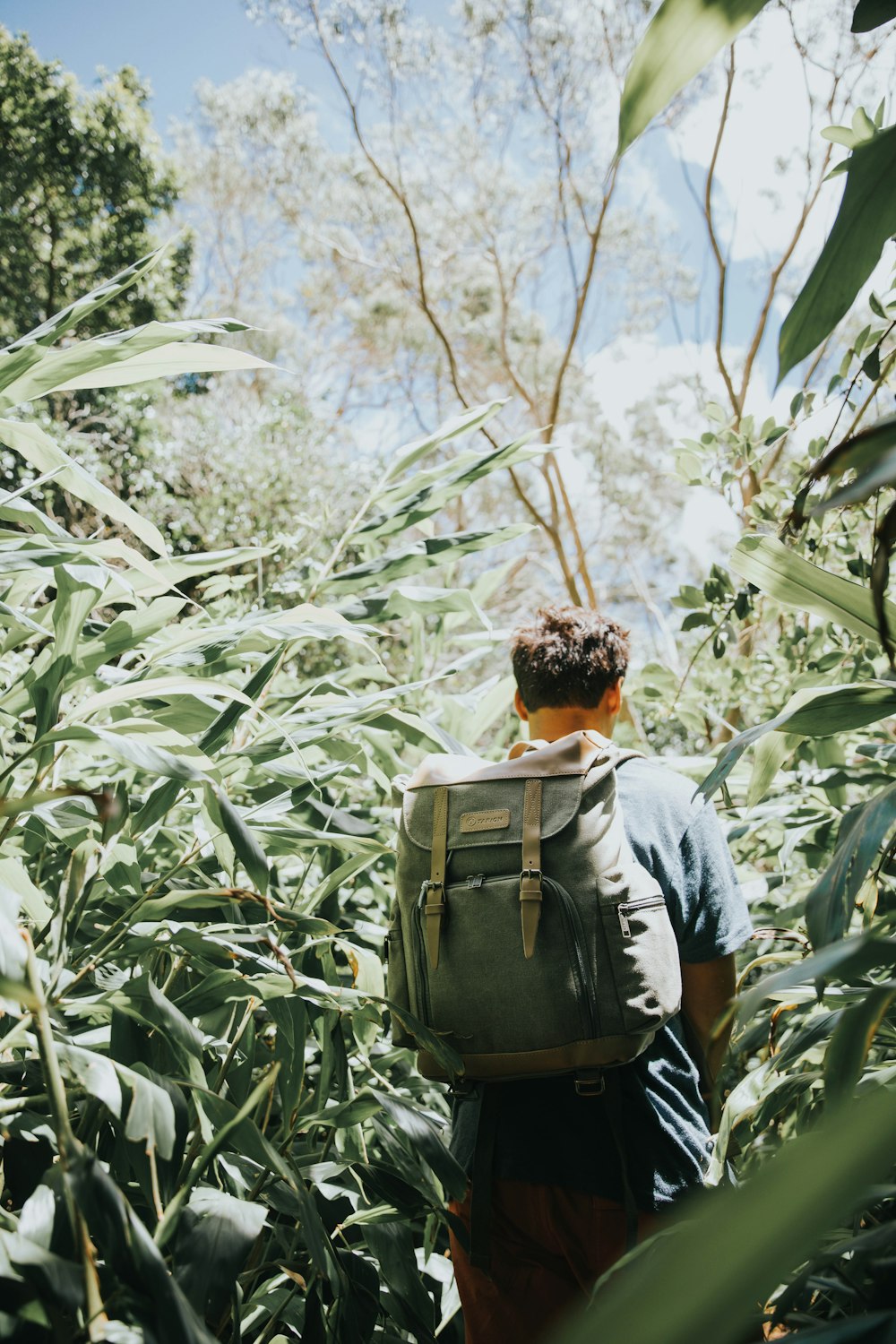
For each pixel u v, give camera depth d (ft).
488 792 3.87
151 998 3.09
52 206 35.47
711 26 1.91
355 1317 3.43
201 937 3.43
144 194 37.55
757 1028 3.96
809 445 5.59
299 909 4.85
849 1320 1.73
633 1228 3.55
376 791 6.04
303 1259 3.72
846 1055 2.10
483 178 38.65
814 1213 1.04
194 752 3.68
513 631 4.75
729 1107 3.43
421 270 37.99
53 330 3.78
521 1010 3.62
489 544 5.38
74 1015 3.32
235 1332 3.14
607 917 3.64
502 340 40.34
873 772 5.05
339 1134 4.00
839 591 3.17
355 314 47.85
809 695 3.07
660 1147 3.74
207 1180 3.64
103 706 3.64
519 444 5.50
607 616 4.69
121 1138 3.12
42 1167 2.93
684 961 4.03
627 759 4.30
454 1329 4.64
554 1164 3.72
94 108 36.09
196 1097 3.17
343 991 3.53
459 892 3.74
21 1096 3.29
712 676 7.41
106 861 3.66
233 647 4.30
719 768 3.12
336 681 5.46
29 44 35.50
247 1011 3.61
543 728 4.52
